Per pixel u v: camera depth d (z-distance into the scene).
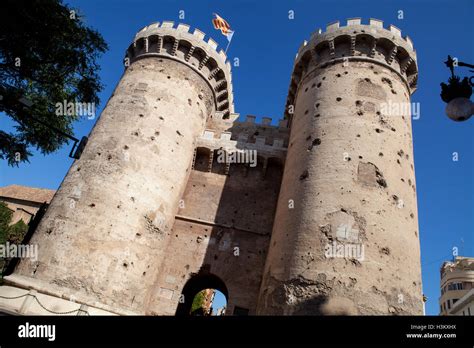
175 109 24.31
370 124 19.77
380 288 14.95
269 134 27.08
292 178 19.88
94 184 19.81
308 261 15.77
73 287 17.17
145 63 25.73
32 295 15.29
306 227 16.84
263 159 24.89
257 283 20.89
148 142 22.17
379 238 16.16
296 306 14.94
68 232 18.28
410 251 16.81
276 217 20.09
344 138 19.11
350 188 17.28
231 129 27.53
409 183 19.19
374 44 22.91
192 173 24.95
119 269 18.56
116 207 19.56
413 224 17.97
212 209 23.52
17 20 12.58
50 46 13.96
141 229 20.09
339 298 14.49
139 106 23.16
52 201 20.34
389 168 18.59
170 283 20.91
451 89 6.99
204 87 27.02
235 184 24.48
